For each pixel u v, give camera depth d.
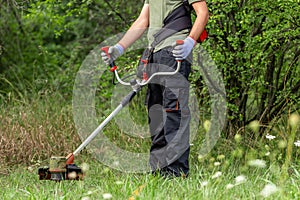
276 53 10.68
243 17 10.02
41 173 8.20
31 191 7.85
